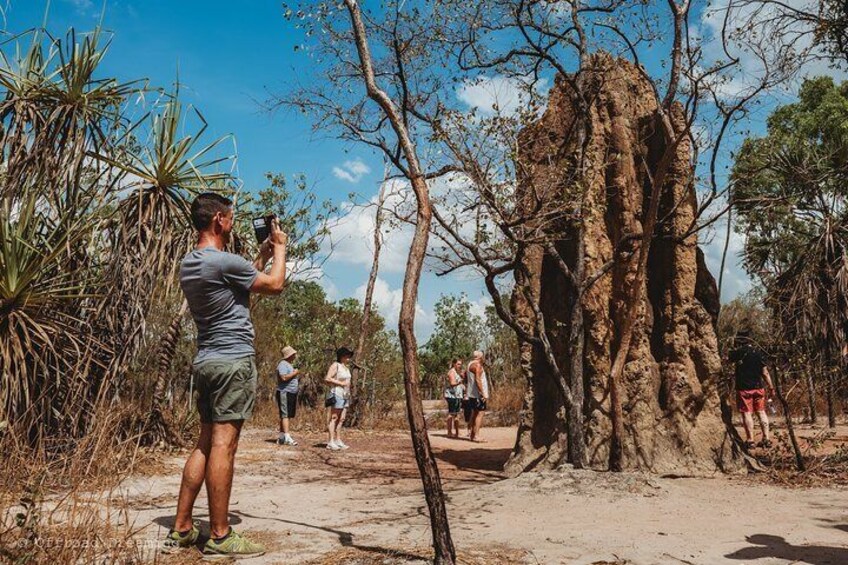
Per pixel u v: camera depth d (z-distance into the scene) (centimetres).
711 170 900
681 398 953
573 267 1013
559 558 482
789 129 2609
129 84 976
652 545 528
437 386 3556
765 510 684
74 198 920
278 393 1395
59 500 454
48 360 824
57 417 744
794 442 938
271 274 508
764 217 1041
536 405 1026
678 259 986
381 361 2425
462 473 1043
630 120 1052
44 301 831
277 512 670
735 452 946
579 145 973
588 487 773
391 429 1930
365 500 755
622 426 894
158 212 973
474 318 3503
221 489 476
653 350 991
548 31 940
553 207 912
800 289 1008
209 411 492
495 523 617
